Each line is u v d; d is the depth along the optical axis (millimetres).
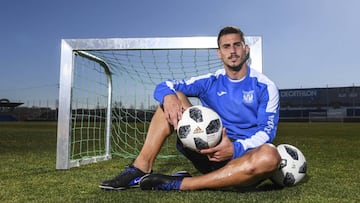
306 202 2057
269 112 2277
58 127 3613
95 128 4934
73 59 3793
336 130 14914
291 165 2344
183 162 4266
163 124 2355
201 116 2154
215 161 2207
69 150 3627
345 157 4777
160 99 2328
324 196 2234
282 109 41375
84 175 3125
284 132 13141
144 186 2254
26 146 6359
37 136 9484
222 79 2479
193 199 2045
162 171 3482
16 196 2225
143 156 2357
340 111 38938
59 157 3568
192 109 2209
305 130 14984
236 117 2393
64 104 3639
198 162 2383
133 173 2332
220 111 2439
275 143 7645
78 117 4516
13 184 2652
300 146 6750
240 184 2082
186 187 2193
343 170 3510
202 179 2152
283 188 2439
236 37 2334
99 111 4852
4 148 5965
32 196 2221
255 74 2416
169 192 2215
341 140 8570
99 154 5121
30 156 4727
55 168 3594
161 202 1985
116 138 5422
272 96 2299
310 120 37219
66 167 3561
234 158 2113
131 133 5422
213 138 2113
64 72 3689
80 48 3758
